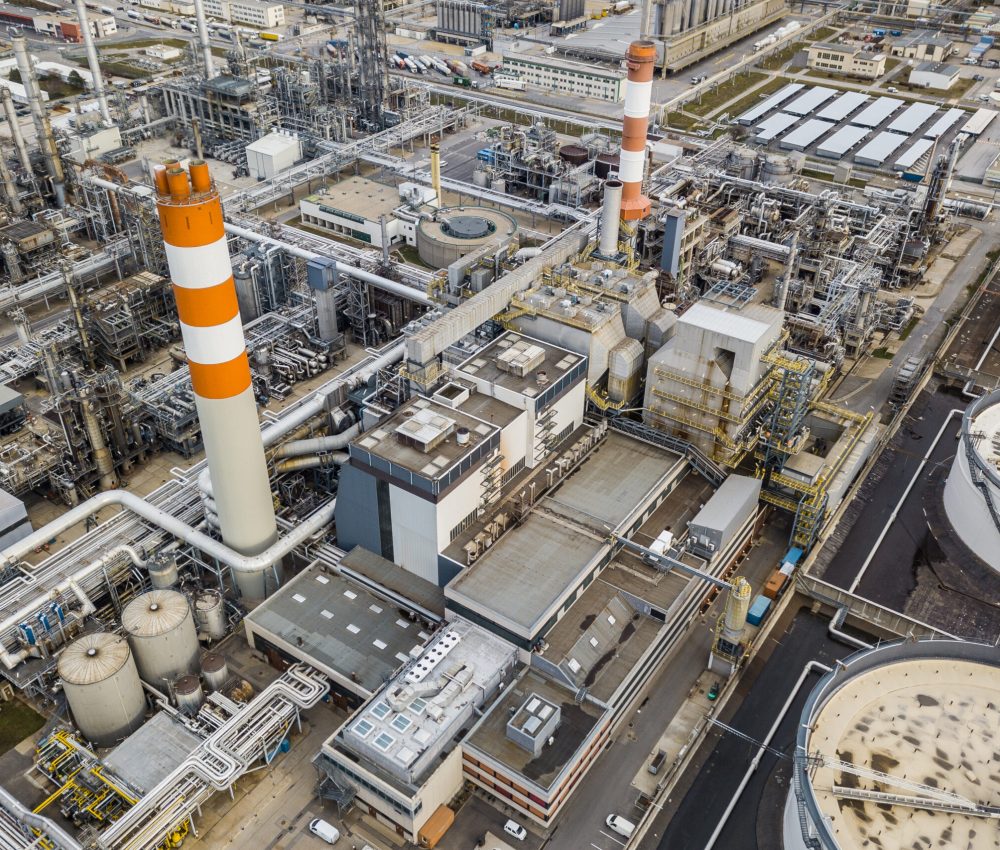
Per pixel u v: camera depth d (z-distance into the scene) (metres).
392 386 143.75
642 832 100.00
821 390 151.88
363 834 100.19
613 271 151.38
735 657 115.44
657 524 127.88
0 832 96.69
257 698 107.81
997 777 93.62
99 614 122.06
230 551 120.06
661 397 137.50
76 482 144.25
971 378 175.12
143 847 94.06
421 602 118.00
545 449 132.75
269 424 143.62
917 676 103.81
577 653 109.19
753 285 197.12
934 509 145.50
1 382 161.12
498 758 99.25
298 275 190.12
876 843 87.44
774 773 106.62
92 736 106.81
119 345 169.38
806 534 133.88
